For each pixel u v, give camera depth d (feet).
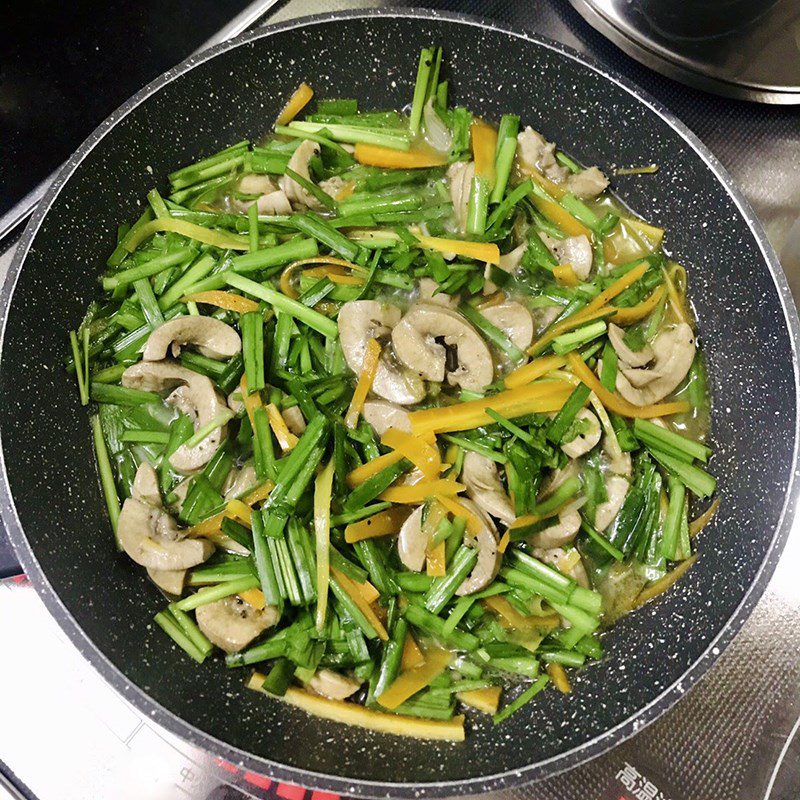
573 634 1.05
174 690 1.00
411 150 1.25
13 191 1.24
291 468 1.01
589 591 1.04
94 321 1.14
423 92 1.23
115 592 1.05
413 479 1.06
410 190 1.25
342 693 1.02
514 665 1.04
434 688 1.04
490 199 1.21
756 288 1.11
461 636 1.03
